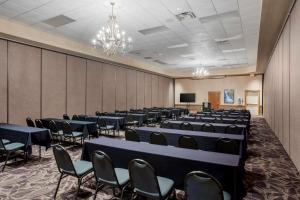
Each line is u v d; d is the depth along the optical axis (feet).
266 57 32.91
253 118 48.42
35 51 25.59
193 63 45.27
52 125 20.30
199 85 61.67
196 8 17.97
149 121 33.06
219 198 6.22
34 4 17.12
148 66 46.55
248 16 19.49
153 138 13.96
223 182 7.76
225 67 51.26
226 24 21.76
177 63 45.27
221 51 33.76
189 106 62.95
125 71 42.27
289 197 10.33
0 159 16.08
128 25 21.89
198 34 25.00
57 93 28.22
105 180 8.65
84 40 27.50
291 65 16.06
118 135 26.43
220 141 12.54
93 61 34.30
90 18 19.99
